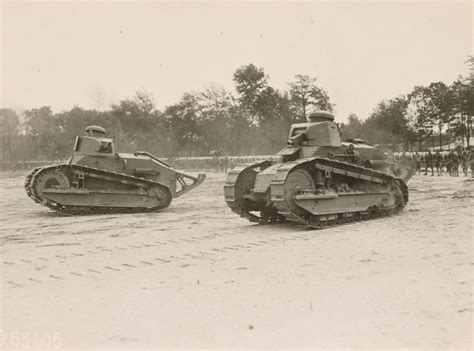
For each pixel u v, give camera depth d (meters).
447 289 7.35
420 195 25.48
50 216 21.36
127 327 6.51
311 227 15.21
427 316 6.26
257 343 5.72
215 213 21.33
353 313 6.56
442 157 45.84
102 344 5.93
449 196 24.25
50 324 6.77
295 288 8.00
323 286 8.01
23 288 8.90
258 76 73.25
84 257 11.73
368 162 18.38
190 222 18.23
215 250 12.03
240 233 14.84
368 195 17.02
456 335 5.60
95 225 18.03
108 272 10.02
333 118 17.61
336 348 5.43
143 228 16.84
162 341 5.94
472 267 8.64
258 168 17.36
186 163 67.69
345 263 9.67
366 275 8.56
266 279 8.73
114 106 81.69
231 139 71.44
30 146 76.88
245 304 7.27
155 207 22.98
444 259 9.45
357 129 74.62
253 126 72.31
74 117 74.56
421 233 12.89
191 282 8.82
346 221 16.17
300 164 15.12
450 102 66.62
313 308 6.88
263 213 17.25
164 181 23.84
